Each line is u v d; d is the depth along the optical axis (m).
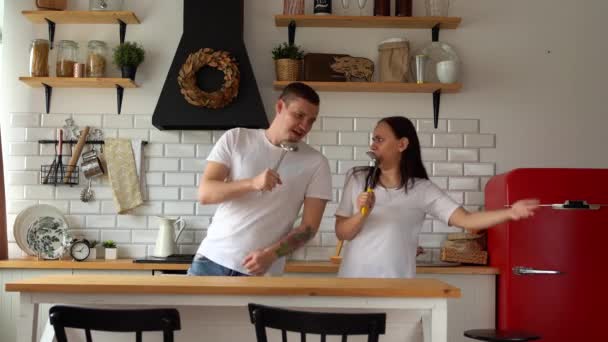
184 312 2.58
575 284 4.12
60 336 2.23
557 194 4.16
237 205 2.98
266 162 3.01
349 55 4.80
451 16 4.88
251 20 4.84
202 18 4.60
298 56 4.63
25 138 4.75
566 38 4.90
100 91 4.79
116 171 4.68
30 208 4.59
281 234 3.03
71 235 4.71
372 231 3.11
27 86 4.77
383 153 3.17
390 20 4.67
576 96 4.88
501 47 4.88
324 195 3.07
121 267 4.23
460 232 4.77
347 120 4.80
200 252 3.04
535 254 4.14
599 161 4.86
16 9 4.81
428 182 3.20
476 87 4.86
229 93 4.48
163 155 4.76
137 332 2.20
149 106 4.79
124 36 4.81
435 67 4.78
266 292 2.38
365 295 2.38
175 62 4.55
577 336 4.11
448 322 4.28
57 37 4.82
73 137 4.75
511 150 4.85
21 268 4.25
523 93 4.87
